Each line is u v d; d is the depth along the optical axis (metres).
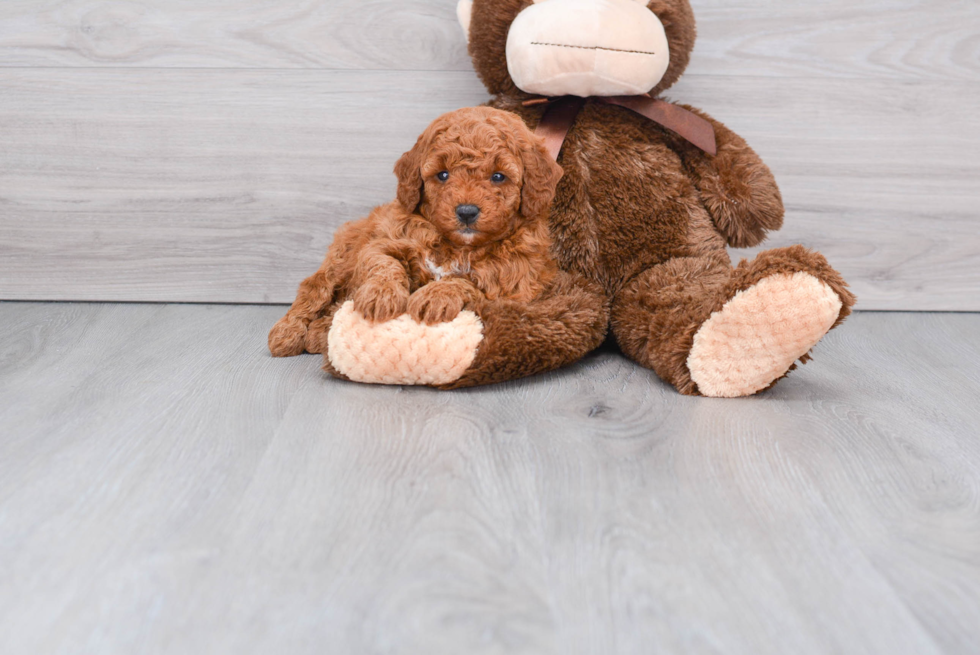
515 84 1.36
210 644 0.60
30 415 1.05
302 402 1.11
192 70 1.56
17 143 1.58
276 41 1.55
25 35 1.53
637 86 1.30
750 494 0.85
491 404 1.12
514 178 1.15
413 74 1.57
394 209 1.26
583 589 0.68
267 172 1.61
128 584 0.68
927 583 0.69
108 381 1.20
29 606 0.65
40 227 1.63
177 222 1.63
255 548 0.73
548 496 0.84
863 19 1.55
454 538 0.75
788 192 1.63
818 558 0.73
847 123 1.60
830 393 1.20
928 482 0.89
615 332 1.33
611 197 1.33
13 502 0.81
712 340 1.13
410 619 0.63
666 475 0.90
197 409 1.08
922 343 1.49
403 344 1.12
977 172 1.62
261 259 1.66
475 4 1.37
